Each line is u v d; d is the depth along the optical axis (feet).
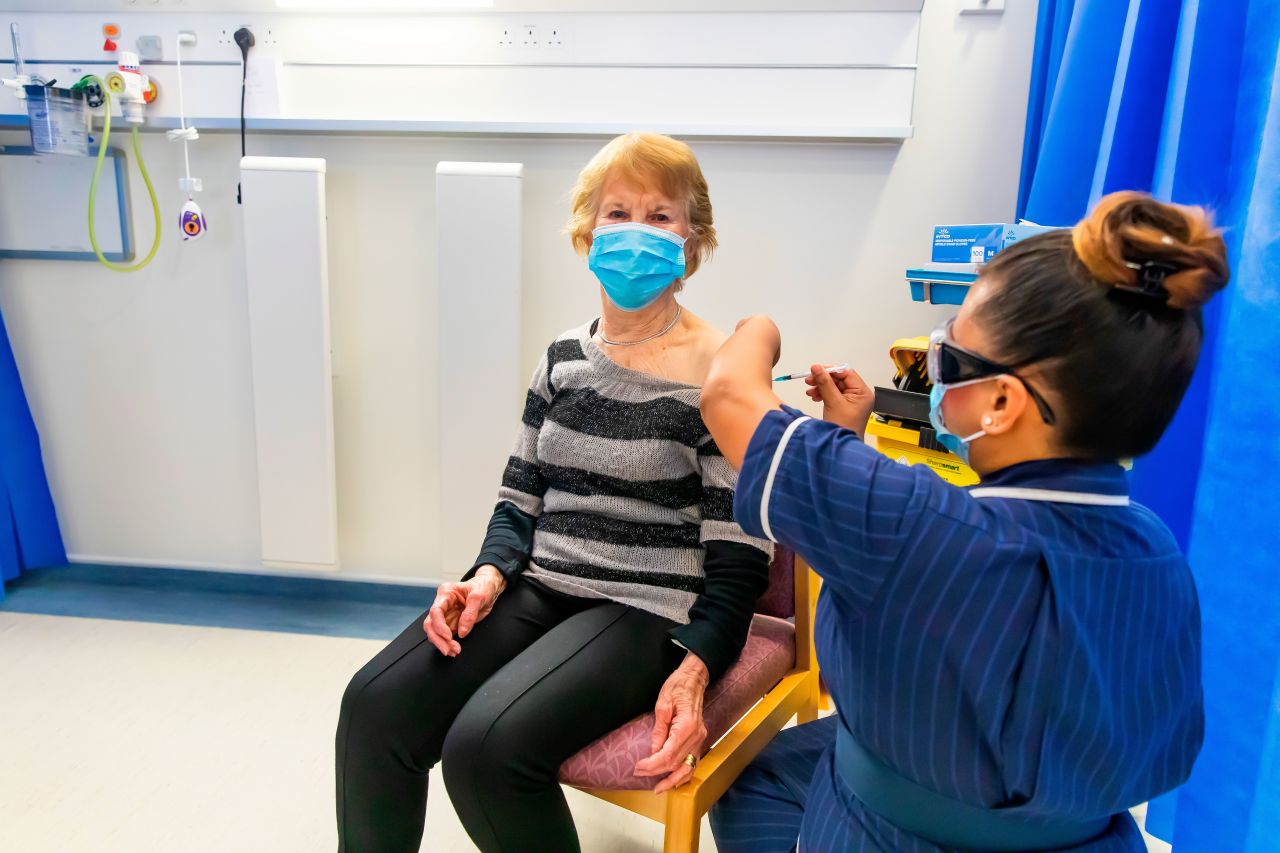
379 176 7.10
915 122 6.56
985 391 2.18
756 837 3.26
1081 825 2.35
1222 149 3.96
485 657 3.81
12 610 7.43
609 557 3.96
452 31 6.64
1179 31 4.19
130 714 5.90
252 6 6.70
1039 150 5.63
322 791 5.16
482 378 6.98
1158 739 2.20
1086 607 2.02
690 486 3.92
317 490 7.34
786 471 2.22
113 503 8.02
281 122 6.75
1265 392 3.33
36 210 7.34
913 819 2.41
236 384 7.64
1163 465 4.34
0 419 7.49
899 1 6.18
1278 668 3.16
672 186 3.94
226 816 4.91
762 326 2.93
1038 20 6.03
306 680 6.44
